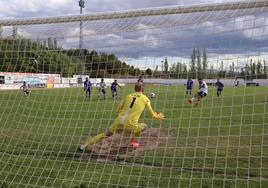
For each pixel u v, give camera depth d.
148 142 7.88
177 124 9.70
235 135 8.42
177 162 6.60
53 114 10.75
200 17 6.00
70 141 8.27
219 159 6.78
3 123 10.12
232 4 5.67
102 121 10.41
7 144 8.11
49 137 8.63
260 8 5.50
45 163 6.74
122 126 7.50
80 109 11.42
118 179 5.80
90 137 8.49
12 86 11.73
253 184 5.48
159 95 10.07
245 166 6.33
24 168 6.50
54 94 11.03
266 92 6.44
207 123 9.74
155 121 9.98
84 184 5.64
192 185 5.46
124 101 7.62
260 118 9.74
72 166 6.52
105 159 6.83
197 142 7.97
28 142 8.25
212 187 5.37
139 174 5.99
